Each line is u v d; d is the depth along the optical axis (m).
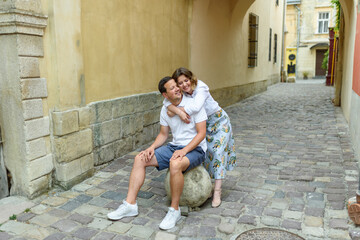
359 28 4.82
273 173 4.12
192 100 2.98
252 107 9.69
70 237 2.69
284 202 3.26
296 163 4.49
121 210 2.96
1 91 3.28
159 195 3.50
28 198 3.40
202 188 3.01
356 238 2.54
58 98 3.52
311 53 27.39
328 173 4.07
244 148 5.29
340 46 9.27
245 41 11.38
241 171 4.21
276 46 19.50
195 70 7.38
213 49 8.41
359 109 4.52
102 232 2.76
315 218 2.91
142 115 5.29
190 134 3.03
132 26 4.90
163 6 5.78
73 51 3.68
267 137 6.00
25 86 3.20
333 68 17.33
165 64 6.01
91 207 3.23
